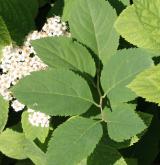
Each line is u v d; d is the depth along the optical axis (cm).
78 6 48
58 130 42
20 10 59
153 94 39
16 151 59
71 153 40
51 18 56
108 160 50
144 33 44
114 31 48
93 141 41
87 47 48
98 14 48
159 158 60
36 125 50
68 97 42
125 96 45
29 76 42
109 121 43
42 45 45
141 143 57
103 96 46
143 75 40
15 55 55
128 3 52
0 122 57
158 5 41
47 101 42
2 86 54
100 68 48
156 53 45
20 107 53
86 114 46
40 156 54
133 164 55
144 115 49
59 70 42
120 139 41
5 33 56
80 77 43
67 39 46
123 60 44
